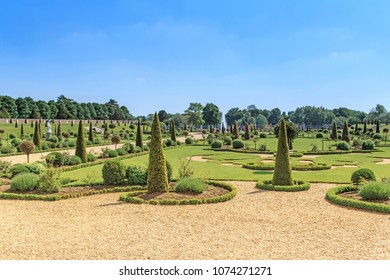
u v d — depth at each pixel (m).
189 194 14.87
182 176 17.48
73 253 8.35
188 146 50.78
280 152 17.30
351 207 13.17
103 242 9.15
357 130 77.75
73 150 43.19
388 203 13.08
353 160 31.27
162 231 10.14
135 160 32.97
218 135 68.81
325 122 137.62
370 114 144.00
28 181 16.06
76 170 25.38
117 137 43.44
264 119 148.50
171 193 14.94
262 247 8.78
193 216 11.91
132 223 11.02
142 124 113.00
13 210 12.95
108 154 34.00
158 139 15.30
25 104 112.81
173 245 8.91
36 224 10.98
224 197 14.30
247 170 24.98
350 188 15.64
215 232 10.05
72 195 15.20
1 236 9.70
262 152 38.47
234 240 9.33
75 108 130.38
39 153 38.88
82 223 11.06
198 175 21.78
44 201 14.54
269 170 25.14
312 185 18.14
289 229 10.38
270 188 16.75
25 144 29.31
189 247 8.76
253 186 17.92
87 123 109.50
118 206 13.45
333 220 11.40
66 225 10.84
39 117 111.69
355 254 8.30
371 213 12.30
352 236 9.71
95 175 22.67
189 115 128.38
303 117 143.38
